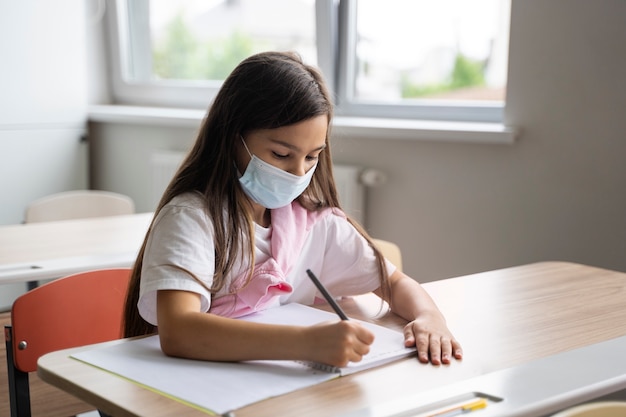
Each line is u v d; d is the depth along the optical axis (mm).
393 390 1072
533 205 2684
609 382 1114
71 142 3746
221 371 1124
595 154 2551
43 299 1631
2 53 3443
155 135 3645
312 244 1541
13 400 1634
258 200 1403
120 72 3953
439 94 3033
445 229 2871
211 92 3648
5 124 3484
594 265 2592
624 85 2475
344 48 3195
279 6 3359
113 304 1733
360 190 2990
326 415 980
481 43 2893
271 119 1309
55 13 3621
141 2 3873
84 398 1061
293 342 1135
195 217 1324
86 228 2500
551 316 1453
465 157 2795
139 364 1149
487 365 1183
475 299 1563
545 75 2611
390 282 1519
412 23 3045
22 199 3586
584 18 2520
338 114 3246
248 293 1370
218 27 3615
